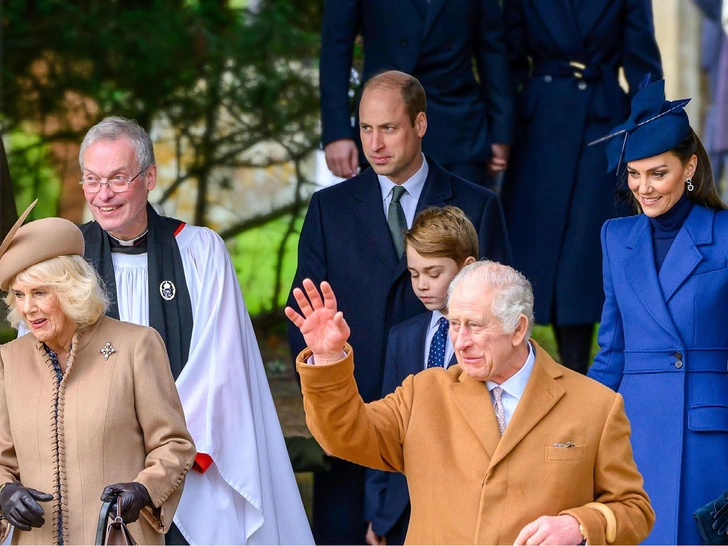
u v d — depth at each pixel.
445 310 19.47
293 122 38.19
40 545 16.17
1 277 16.17
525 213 26.72
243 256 41.00
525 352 15.39
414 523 15.25
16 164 38.31
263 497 19.61
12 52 36.06
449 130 25.44
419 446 15.31
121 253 19.98
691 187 19.27
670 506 18.73
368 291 21.88
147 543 16.67
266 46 37.06
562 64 26.61
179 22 36.75
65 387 16.55
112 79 37.03
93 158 19.25
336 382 14.73
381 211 22.09
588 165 26.45
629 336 19.55
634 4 26.45
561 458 14.91
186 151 39.25
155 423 16.66
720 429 18.84
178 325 19.73
